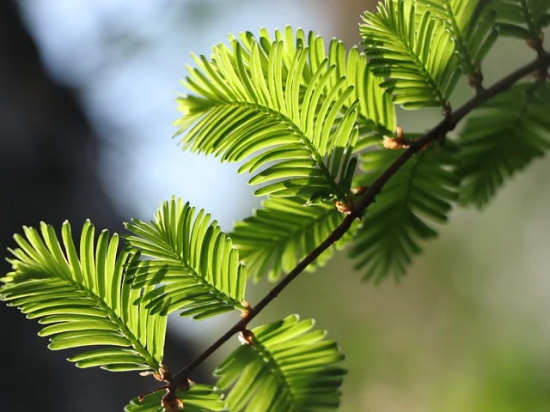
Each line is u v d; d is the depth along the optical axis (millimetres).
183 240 552
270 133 559
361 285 1759
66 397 1182
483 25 568
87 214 1354
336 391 571
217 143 562
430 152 590
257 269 593
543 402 1354
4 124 1316
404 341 1694
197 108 565
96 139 1500
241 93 558
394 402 1656
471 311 1601
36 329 1206
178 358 1312
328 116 552
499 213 1545
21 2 1446
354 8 1435
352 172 556
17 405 1129
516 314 1518
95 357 553
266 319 1774
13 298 547
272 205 586
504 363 1457
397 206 603
